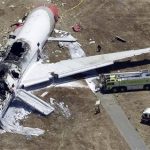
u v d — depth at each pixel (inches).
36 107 7440.9
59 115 7470.5
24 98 7544.3
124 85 7819.9
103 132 7194.9
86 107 7618.1
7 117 7421.3
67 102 7711.6
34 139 7071.9
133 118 7431.1
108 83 7795.3
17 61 7819.9
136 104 7672.2
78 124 7327.8
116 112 7539.4
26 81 7800.2
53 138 7096.5
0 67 7662.4
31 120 7381.9
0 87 7455.7
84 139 7086.6
